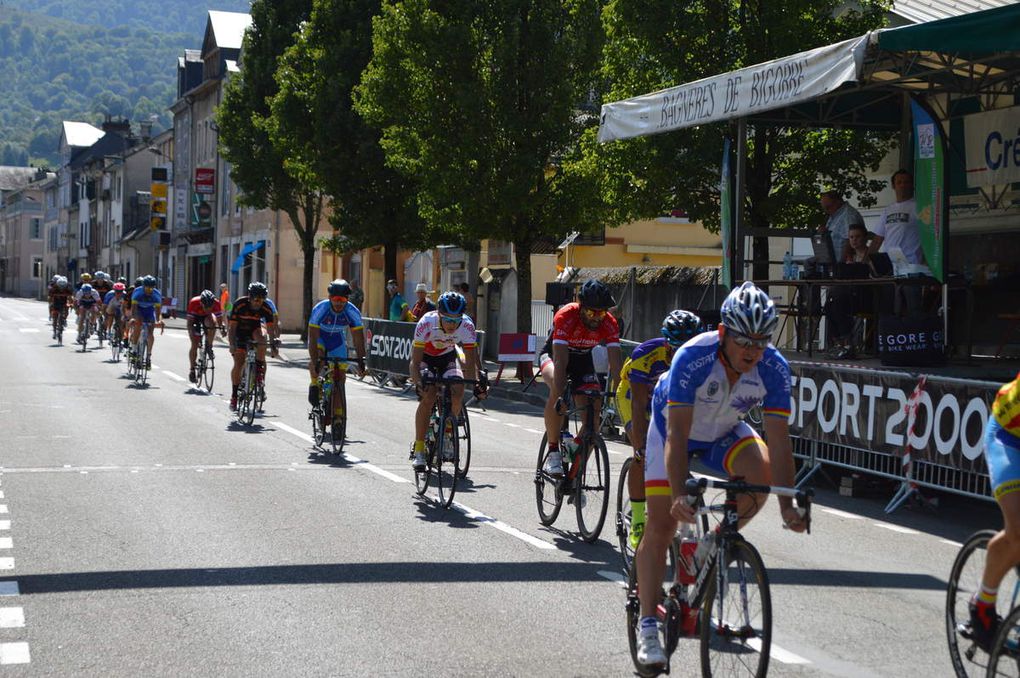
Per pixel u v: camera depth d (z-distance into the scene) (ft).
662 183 54.90
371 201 94.73
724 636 13.67
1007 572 14.58
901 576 22.75
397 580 21.25
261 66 116.98
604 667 16.17
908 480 31.04
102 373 71.92
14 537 24.45
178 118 212.43
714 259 100.53
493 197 73.10
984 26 31.89
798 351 47.98
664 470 14.79
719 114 41.01
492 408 59.77
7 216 392.68
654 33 53.72
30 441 40.32
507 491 31.96
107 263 268.62
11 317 164.76
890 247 42.24
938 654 17.24
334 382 38.70
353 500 29.84
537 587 20.89
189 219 205.57
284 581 21.01
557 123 73.31
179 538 24.58
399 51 75.25
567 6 74.49
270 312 47.55
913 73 41.68
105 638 17.28
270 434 43.78
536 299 96.12
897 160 58.08
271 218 150.92
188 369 77.15
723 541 13.91
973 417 28.73
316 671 15.80
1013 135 47.44
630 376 20.31
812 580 22.17
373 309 129.29
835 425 34.12
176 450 38.65
